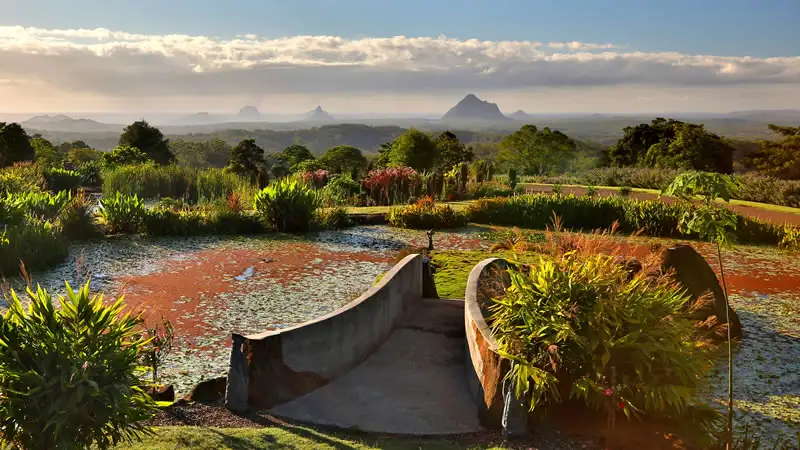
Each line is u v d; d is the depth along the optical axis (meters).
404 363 7.17
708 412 5.78
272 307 9.99
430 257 13.55
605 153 83.75
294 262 13.66
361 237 17.19
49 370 4.00
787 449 5.10
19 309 4.25
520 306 6.00
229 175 30.55
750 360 7.55
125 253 14.30
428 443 4.99
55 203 17.16
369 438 5.15
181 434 4.75
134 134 92.38
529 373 5.27
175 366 7.28
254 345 5.93
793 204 24.67
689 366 5.50
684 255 8.66
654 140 74.06
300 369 6.30
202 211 19.30
